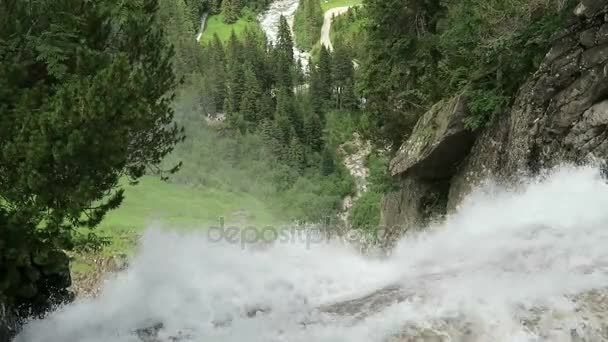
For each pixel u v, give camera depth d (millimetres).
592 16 11906
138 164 12359
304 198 61625
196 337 8438
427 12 22781
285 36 121750
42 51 9953
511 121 14328
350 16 132750
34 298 10258
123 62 9375
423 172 18938
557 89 12797
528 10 14164
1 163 8859
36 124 8719
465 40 16391
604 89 11633
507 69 14883
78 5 11164
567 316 7070
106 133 8961
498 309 7391
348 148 73062
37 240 9227
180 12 123688
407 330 7398
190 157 67938
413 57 22719
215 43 107938
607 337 6793
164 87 12789
